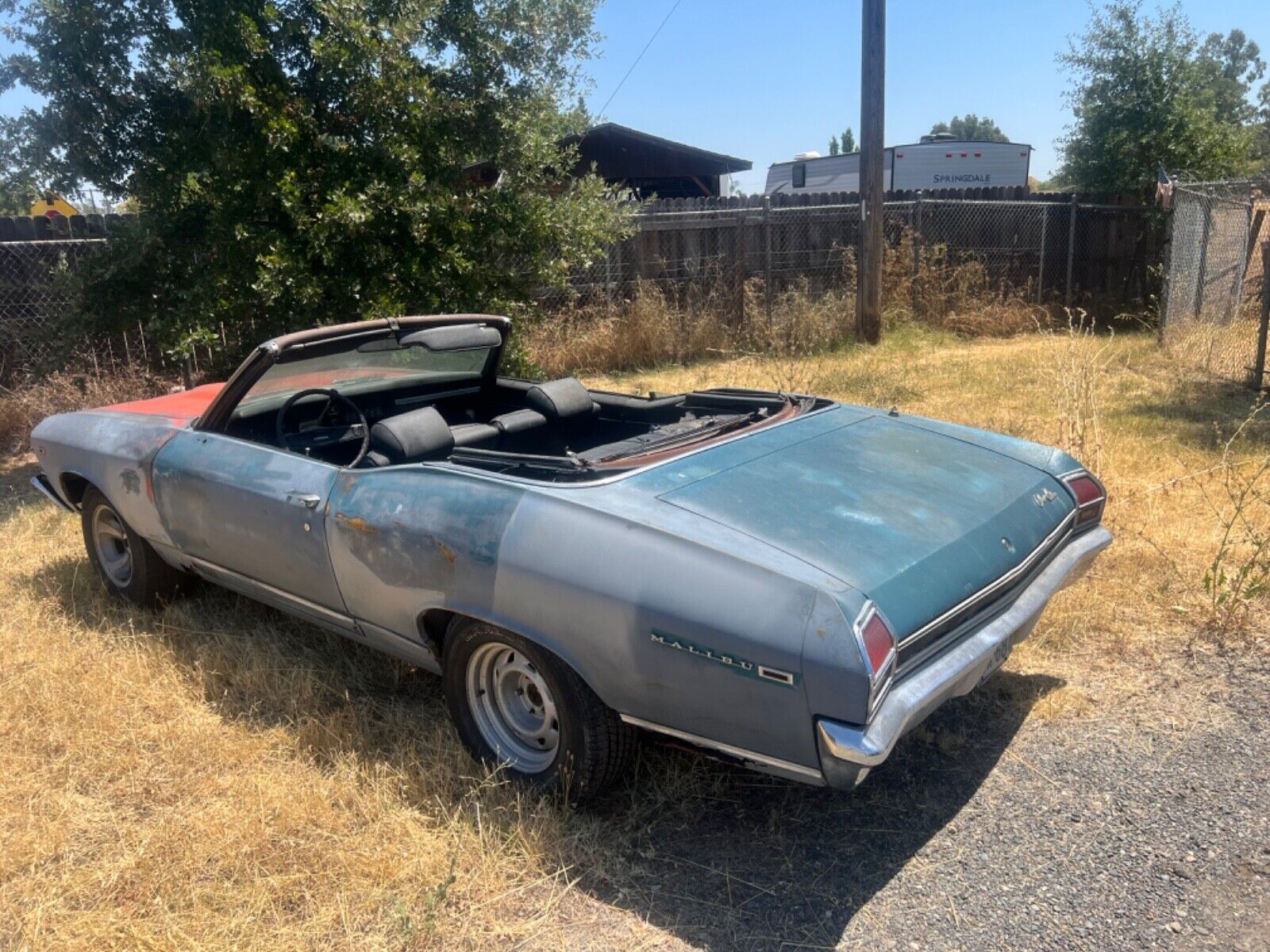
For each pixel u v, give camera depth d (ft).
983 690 12.47
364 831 9.85
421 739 11.57
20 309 29.17
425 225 23.94
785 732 8.34
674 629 8.67
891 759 11.15
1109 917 8.49
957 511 10.16
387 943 8.42
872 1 38.45
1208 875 8.95
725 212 41.88
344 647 14.06
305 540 11.85
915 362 36.81
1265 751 10.86
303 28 23.36
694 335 39.73
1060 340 40.75
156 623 15.01
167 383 28.63
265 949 8.36
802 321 40.52
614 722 9.76
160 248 24.70
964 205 46.91
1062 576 10.77
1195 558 15.81
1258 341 31.17
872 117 39.50
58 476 16.14
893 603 8.52
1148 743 11.16
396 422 11.52
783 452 11.25
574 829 9.92
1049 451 12.14
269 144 22.39
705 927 8.59
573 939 8.49
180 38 22.85
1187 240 37.29
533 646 9.83
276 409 14.21
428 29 24.77
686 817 10.20
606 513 9.43
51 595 16.24
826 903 8.85
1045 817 9.94
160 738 11.64
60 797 10.53
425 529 10.41
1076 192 51.24
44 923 8.66
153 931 8.56
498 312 25.76
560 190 29.63
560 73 26.32
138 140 24.52
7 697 12.58
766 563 8.58
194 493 13.35
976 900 8.80
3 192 24.41
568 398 14.12
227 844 9.55
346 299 23.59
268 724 12.05
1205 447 21.71
